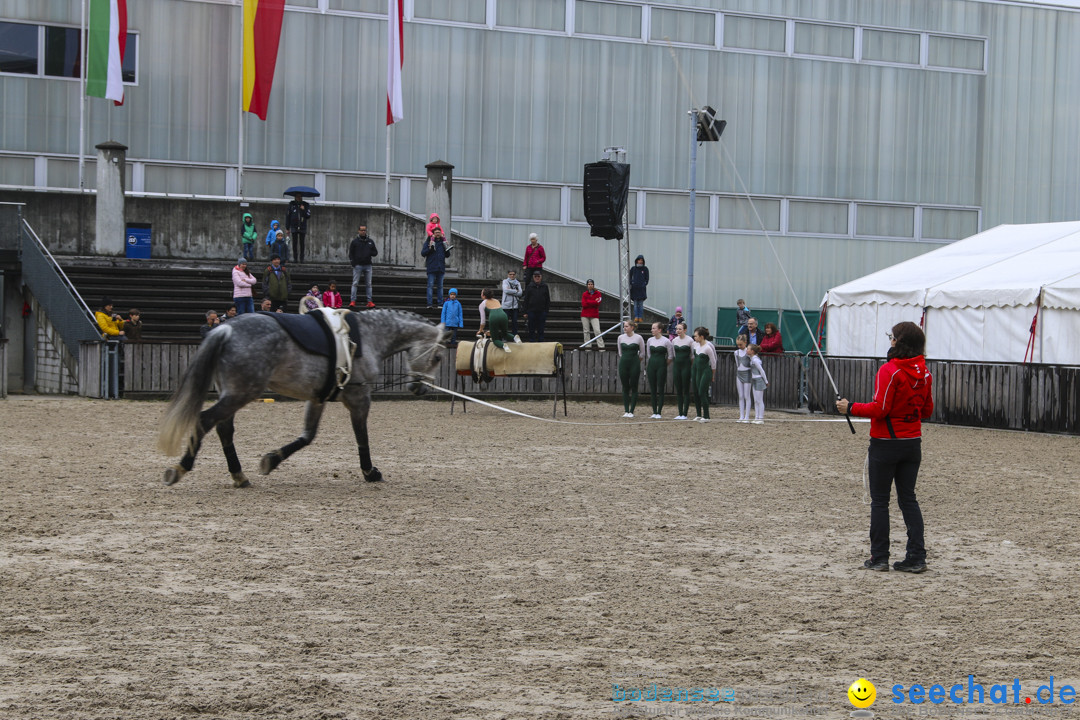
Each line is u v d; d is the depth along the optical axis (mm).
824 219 40250
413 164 36844
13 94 33531
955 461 16594
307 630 6672
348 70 36250
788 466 15305
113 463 13812
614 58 38312
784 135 39781
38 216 30172
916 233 41188
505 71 37469
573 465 14844
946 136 41406
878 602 7742
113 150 30000
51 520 9922
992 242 29984
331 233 32719
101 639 6352
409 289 31031
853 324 28406
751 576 8500
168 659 5992
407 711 5238
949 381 23953
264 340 11625
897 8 40688
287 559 8641
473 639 6555
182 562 8445
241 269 26062
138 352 24391
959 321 25625
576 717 5211
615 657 6246
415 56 36719
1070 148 42500
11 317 27969
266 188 35719
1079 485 14055
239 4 35250
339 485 12461
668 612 7320
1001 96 41906
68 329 25797
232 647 6262
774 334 28109
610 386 28000
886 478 8828
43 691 5395
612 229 23766
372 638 6535
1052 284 23375
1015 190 42031
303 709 5227
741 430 20969
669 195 38781
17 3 33406
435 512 10883
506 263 34500
